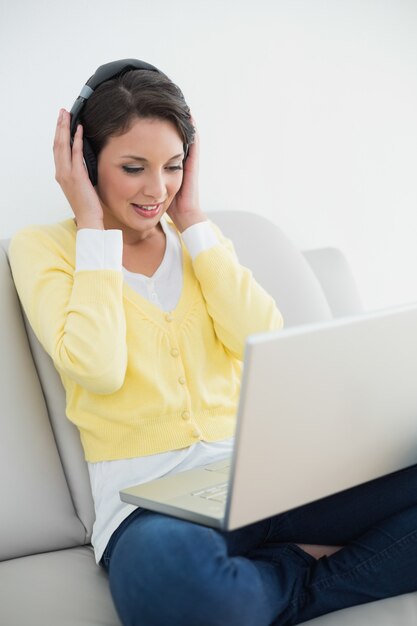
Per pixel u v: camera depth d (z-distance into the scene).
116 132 1.55
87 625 1.37
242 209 2.28
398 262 2.57
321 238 2.42
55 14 1.98
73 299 1.55
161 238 1.73
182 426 1.58
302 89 2.32
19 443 1.63
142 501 1.38
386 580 1.40
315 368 1.18
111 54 2.06
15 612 1.40
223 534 1.40
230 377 1.70
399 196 2.53
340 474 1.30
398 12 2.44
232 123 2.23
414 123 2.52
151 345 1.61
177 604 1.23
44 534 1.61
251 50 2.23
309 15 2.30
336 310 2.14
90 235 1.58
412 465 1.49
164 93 1.55
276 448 1.19
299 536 1.50
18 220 2.00
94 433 1.58
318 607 1.40
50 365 1.72
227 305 1.67
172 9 2.12
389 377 1.28
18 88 1.96
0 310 1.69
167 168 1.60
